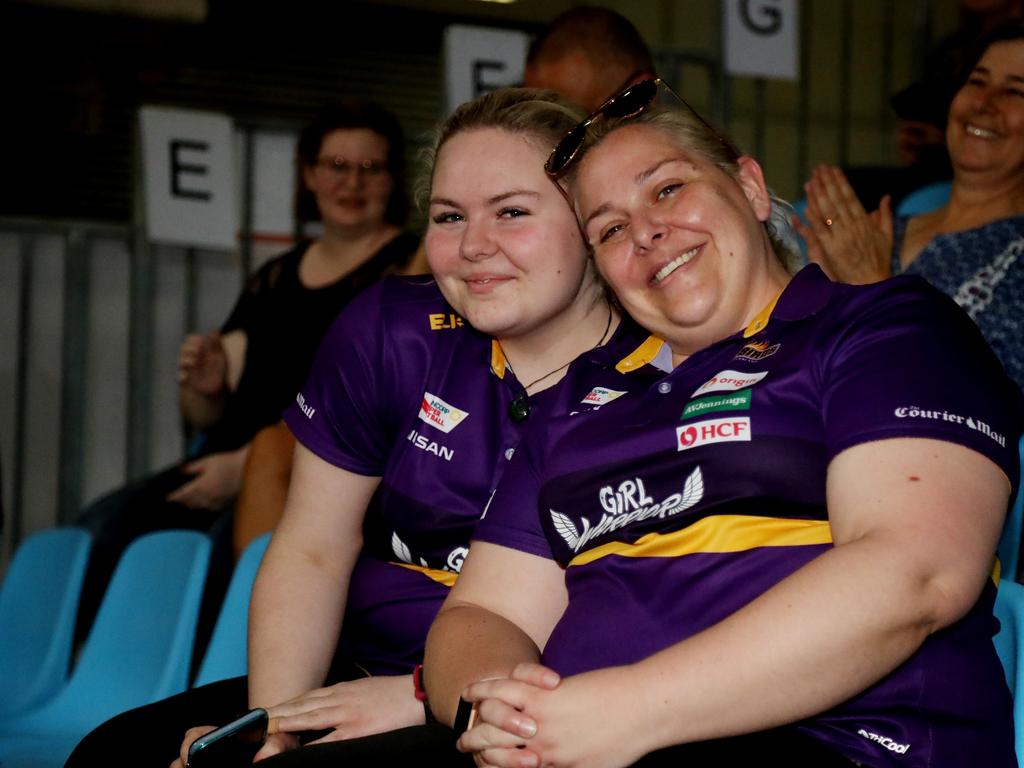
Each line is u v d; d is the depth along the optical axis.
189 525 3.42
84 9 5.14
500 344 1.90
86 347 4.34
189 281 4.38
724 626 1.32
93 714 2.67
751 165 1.70
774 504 1.45
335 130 3.54
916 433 1.36
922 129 3.44
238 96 5.36
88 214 5.17
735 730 1.30
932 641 1.40
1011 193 2.72
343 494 1.98
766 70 4.34
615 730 1.32
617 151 1.66
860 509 1.35
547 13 5.46
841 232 2.69
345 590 1.97
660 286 1.62
